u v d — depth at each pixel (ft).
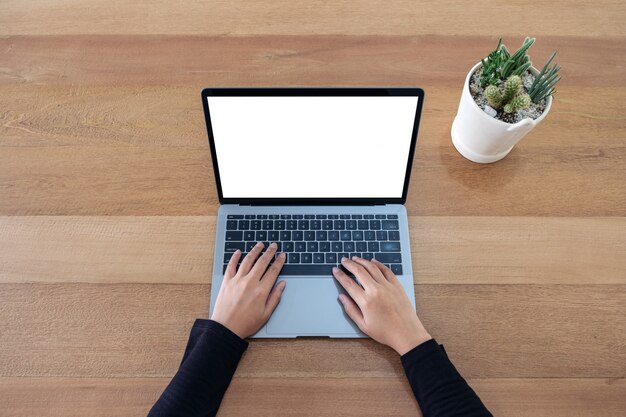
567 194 2.62
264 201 2.52
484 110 2.37
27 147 2.68
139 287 2.40
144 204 2.58
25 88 2.82
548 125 2.76
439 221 2.56
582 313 2.37
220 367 2.16
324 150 2.37
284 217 2.51
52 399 2.19
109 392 2.20
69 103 2.79
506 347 2.30
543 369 2.27
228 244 2.47
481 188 2.64
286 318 2.32
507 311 2.37
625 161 2.69
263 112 2.26
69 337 2.29
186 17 3.02
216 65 2.90
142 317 2.34
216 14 3.03
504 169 2.68
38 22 2.99
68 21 2.99
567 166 2.68
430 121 2.80
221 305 2.29
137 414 2.17
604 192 2.63
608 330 2.34
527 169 2.68
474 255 2.49
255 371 2.24
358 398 2.20
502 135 2.38
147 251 2.48
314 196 2.52
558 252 2.50
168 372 2.24
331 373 2.25
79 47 2.93
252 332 2.28
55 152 2.68
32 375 2.22
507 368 2.27
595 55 2.93
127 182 2.62
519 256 2.49
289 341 2.30
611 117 2.78
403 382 2.23
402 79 2.87
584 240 2.52
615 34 3.00
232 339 2.21
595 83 2.86
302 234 2.49
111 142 2.71
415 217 2.57
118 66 2.89
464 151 2.67
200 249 2.49
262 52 2.93
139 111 2.78
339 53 2.93
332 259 2.45
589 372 2.26
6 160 2.65
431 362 2.15
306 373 2.24
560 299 2.40
